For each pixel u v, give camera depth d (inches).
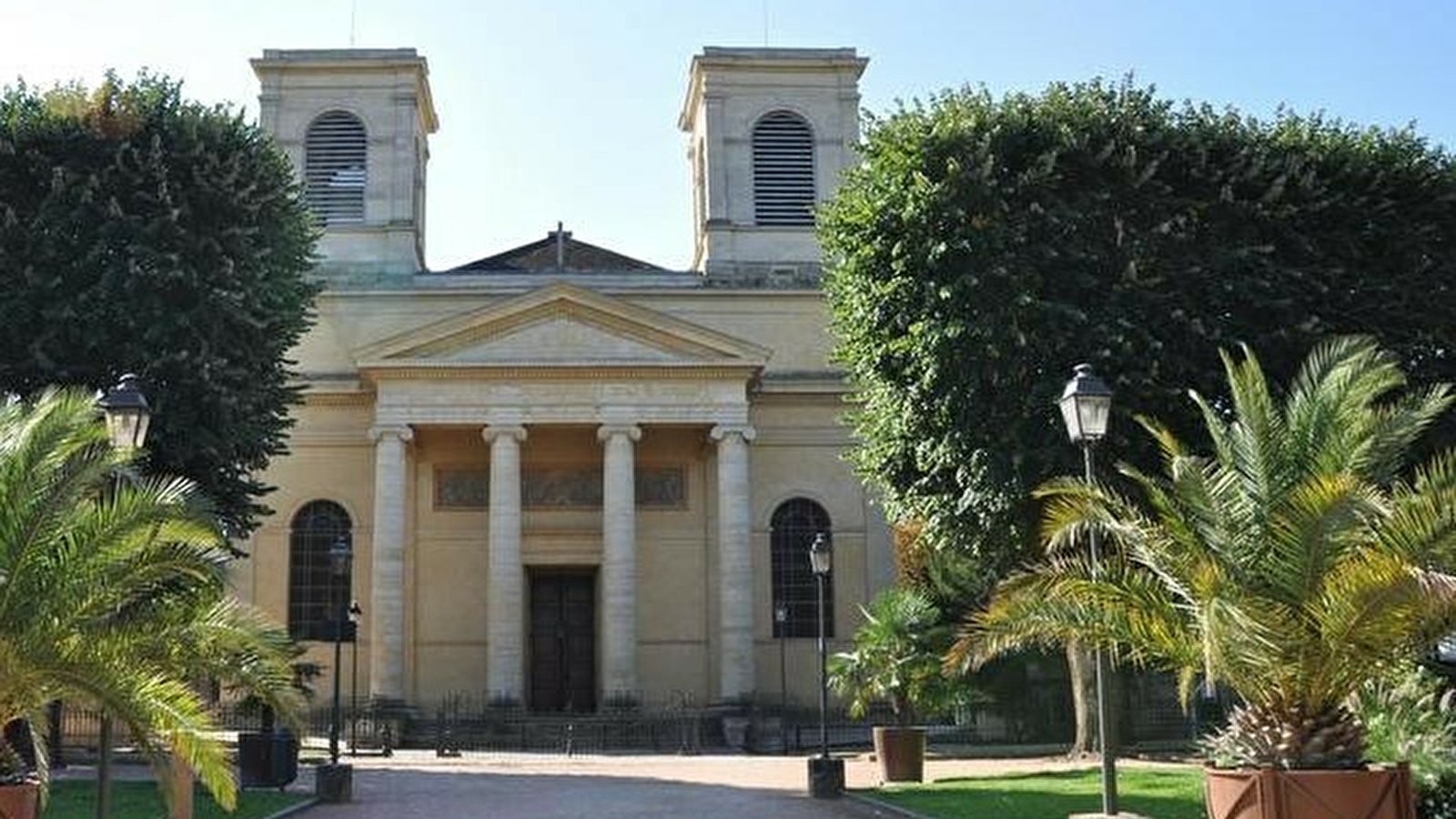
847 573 2066.9
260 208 1338.6
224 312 1261.1
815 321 2128.4
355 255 2095.2
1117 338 1085.1
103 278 1208.2
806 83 2176.4
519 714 1849.2
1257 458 625.6
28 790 556.1
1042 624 650.8
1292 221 1169.4
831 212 1246.9
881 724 1792.6
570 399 1943.9
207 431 1227.9
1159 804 836.0
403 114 2127.2
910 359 1160.8
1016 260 1115.9
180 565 578.2
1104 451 1080.8
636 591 2036.2
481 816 904.3
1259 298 1122.0
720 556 1947.6
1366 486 583.2
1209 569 595.5
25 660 533.0
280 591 1984.5
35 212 1252.5
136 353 1204.5
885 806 922.7
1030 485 1090.1
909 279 1144.2
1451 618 565.3
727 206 2148.1
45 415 573.0
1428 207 1182.3
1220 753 637.3
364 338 2070.6
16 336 1206.3
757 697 1939.0
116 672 534.3
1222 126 1193.4
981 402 1120.8
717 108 2162.9
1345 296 1147.9
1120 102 1195.9
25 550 541.6
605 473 1934.1
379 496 1899.6
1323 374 682.8
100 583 557.6
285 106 2118.6
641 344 1958.7
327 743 1716.3
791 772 1284.4
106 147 1264.8
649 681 2020.2
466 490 2049.7
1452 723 694.5
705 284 2126.0
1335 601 565.0
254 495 1366.9
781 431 2098.9
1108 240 1153.4
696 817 887.7
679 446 2080.5
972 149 1160.8
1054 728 1674.5
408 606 1994.3
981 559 1207.6
